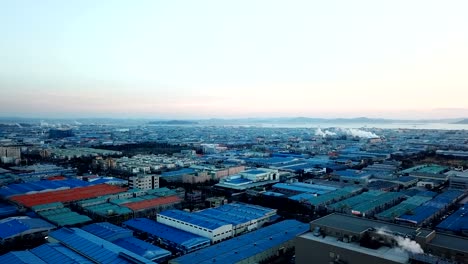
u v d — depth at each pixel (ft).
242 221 371.56
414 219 386.11
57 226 368.07
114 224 391.65
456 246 204.13
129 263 252.42
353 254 212.02
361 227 238.27
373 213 435.53
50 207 431.02
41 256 273.95
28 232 341.62
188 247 307.17
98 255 268.82
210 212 408.46
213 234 331.98
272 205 472.85
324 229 242.99
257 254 284.41
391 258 200.03
